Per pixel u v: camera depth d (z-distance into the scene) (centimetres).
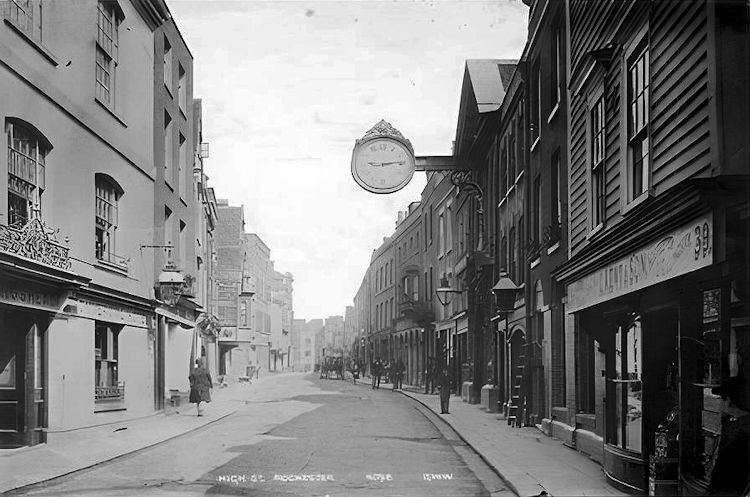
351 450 1334
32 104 1299
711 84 728
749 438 718
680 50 814
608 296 970
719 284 737
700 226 682
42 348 1349
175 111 2194
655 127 892
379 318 4688
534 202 1817
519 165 2005
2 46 1199
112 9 1691
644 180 956
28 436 1310
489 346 2431
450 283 3141
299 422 1905
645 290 847
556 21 1583
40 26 1354
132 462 1188
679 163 815
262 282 4178
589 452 1207
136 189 1806
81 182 1493
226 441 1473
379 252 4622
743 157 713
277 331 6531
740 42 725
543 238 1641
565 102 1466
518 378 1825
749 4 721
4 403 1318
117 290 1658
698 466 766
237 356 4844
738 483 721
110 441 1437
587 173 1243
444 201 3288
